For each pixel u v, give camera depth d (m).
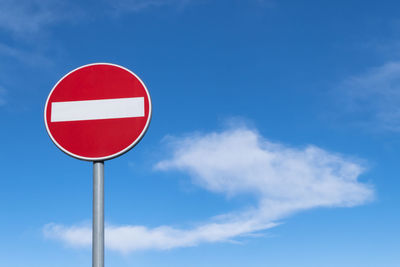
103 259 3.55
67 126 4.12
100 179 3.95
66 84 4.25
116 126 4.09
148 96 4.16
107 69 4.28
